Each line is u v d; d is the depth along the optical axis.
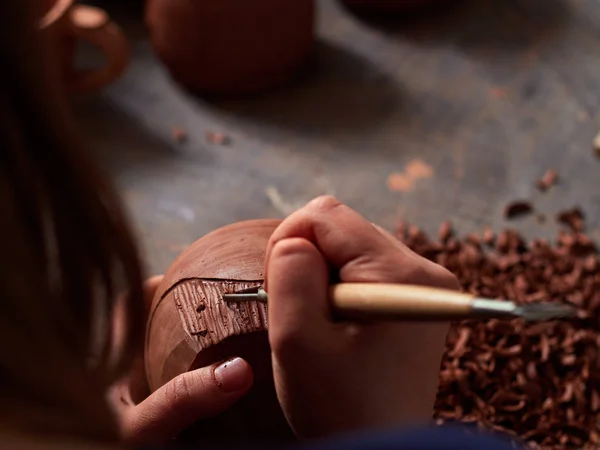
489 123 1.01
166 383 0.52
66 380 0.25
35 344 0.24
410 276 0.42
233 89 1.05
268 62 1.03
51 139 0.25
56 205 0.26
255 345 0.53
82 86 0.99
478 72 1.08
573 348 0.73
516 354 0.71
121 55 0.97
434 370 0.44
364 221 0.43
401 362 0.42
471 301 0.37
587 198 0.90
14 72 0.24
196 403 0.49
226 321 0.52
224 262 0.54
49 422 0.26
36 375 0.24
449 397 0.69
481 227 0.88
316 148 0.99
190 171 0.96
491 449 0.34
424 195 0.92
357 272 0.42
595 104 1.02
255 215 0.91
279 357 0.42
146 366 0.55
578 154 0.95
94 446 0.27
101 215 0.27
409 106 1.04
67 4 0.92
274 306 0.41
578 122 1.00
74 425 0.26
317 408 0.42
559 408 0.70
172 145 1.00
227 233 0.56
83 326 0.27
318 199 0.44
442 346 0.44
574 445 0.69
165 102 1.06
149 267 0.85
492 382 0.70
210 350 0.53
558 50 1.11
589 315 0.75
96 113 1.05
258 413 0.55
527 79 1.07
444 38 1.14
